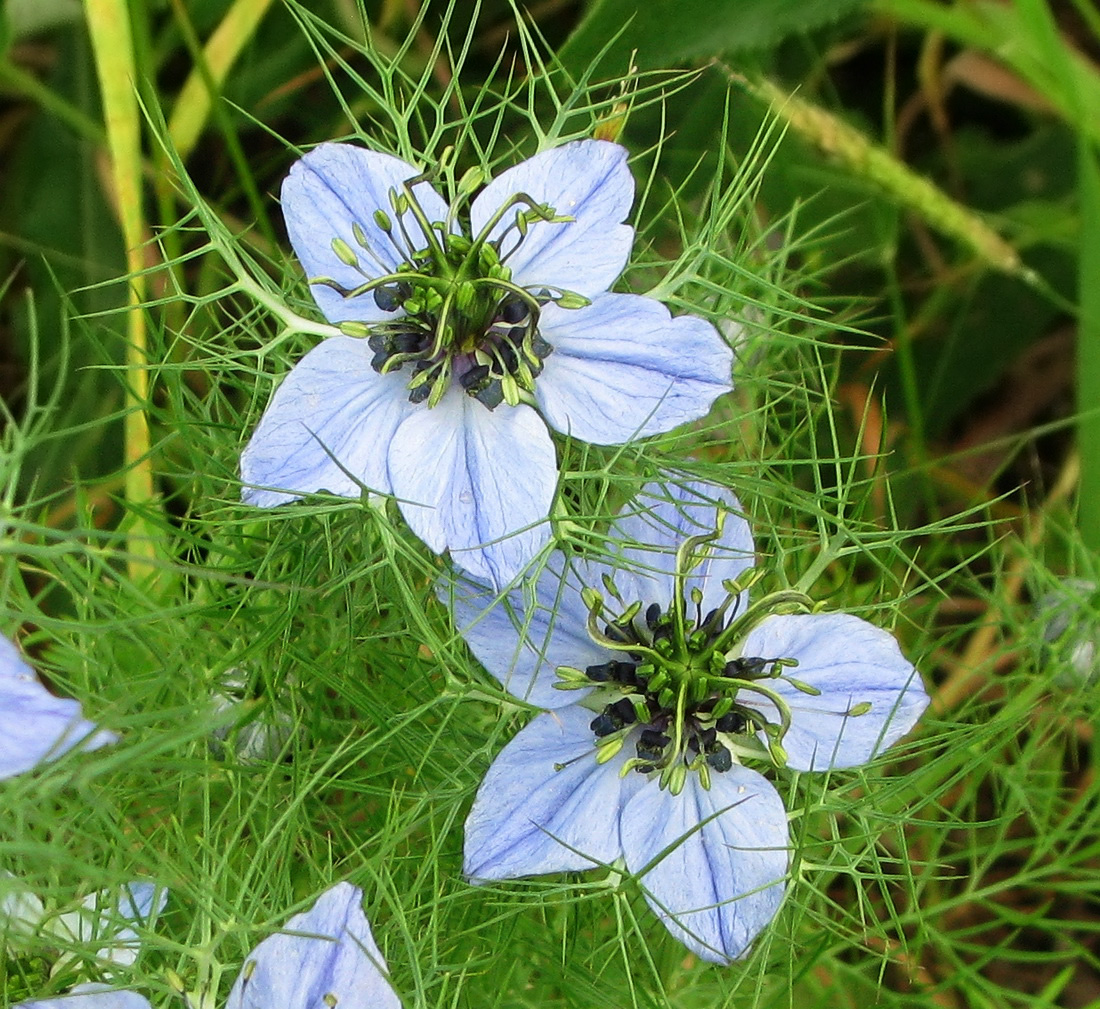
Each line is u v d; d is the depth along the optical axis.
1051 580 0.20
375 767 0.19
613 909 0.18
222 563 0.19
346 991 0.14
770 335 0.19
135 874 0.16
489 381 0.16
